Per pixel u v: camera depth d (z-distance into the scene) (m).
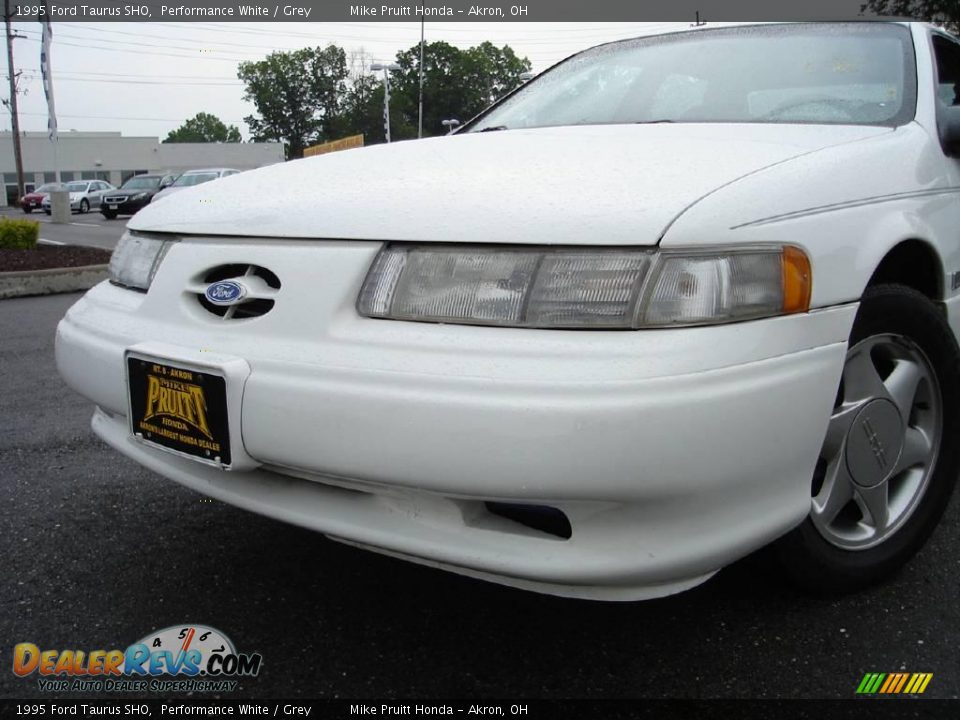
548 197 1.66
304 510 1.78
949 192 2.36
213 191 2.19
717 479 1.55
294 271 1.76
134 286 2.16
